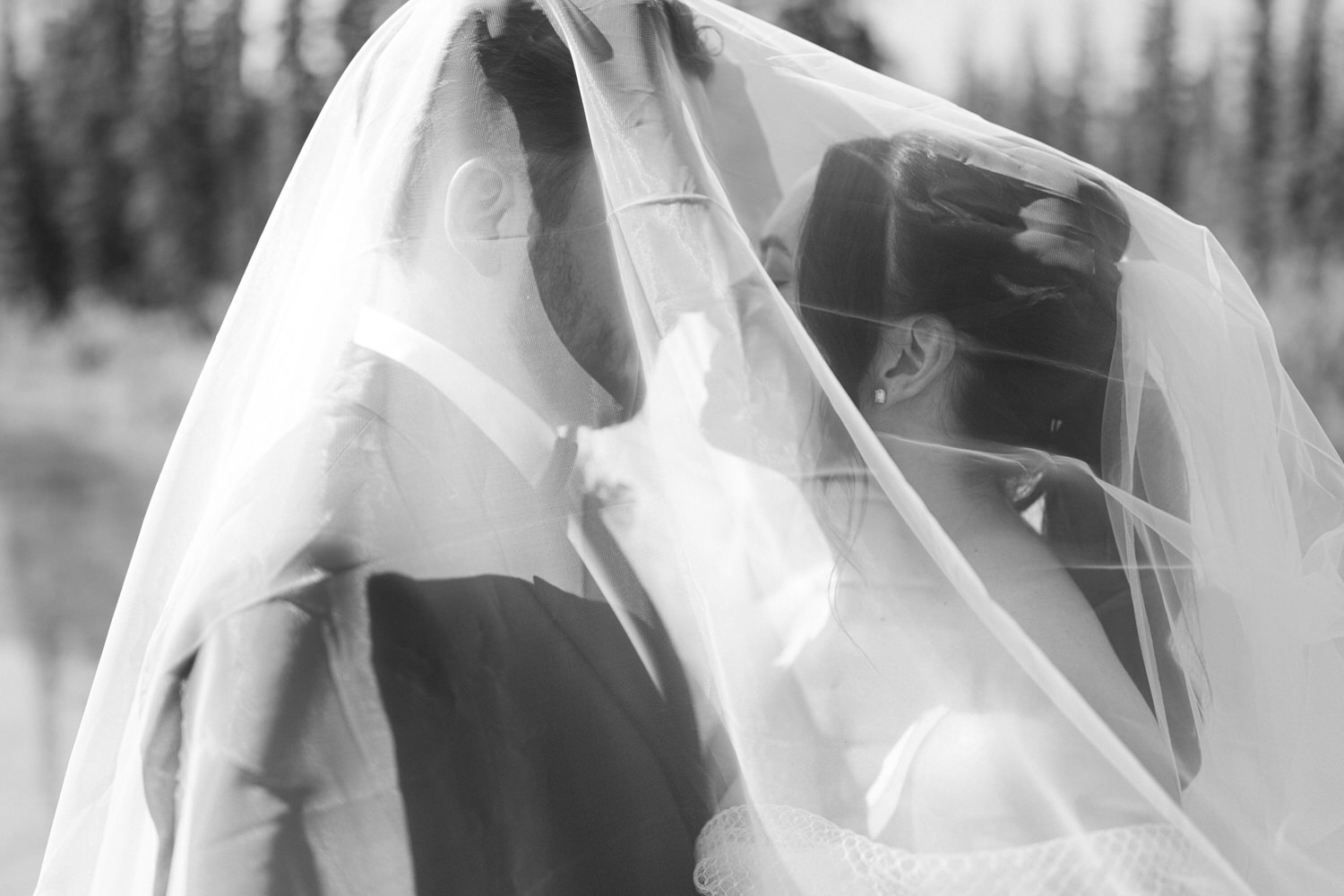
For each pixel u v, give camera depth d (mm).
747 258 1222
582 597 1146
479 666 1096
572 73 1237
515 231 1208
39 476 13023
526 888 1082
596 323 1210
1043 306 1319
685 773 1147
